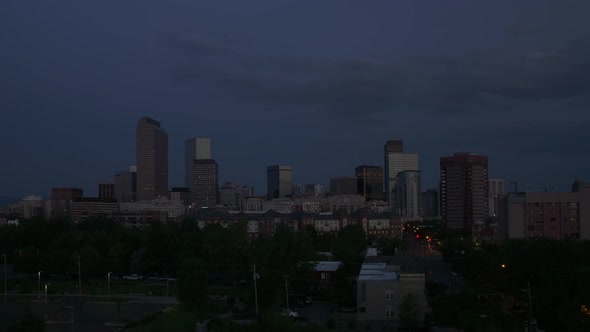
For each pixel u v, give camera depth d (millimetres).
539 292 91812
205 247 155750
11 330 69438
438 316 96625
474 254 138375
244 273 139625
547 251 104688
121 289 143375
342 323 98375
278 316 64375
